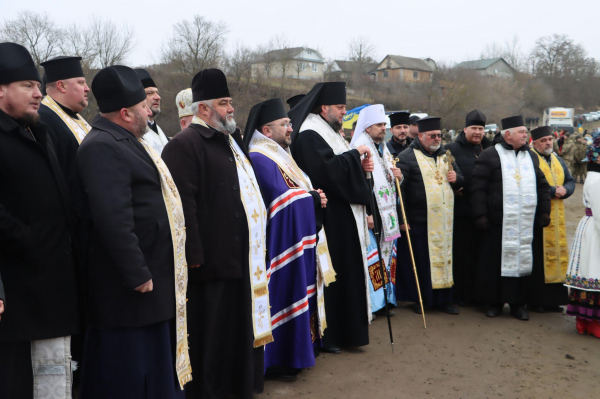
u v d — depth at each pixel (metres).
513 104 48.34
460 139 5.76
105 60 30.25
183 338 2.76
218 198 3.13
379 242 4.60
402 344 4.52
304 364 3.68
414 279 5.36
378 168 4.79
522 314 5.25
